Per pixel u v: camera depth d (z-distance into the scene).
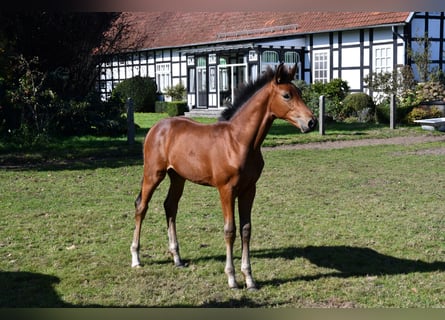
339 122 23.86
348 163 13.61
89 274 5.88
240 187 5.26
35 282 5.64
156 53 36.72
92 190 10.53
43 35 18.64
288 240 7.11
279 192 10.18
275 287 5.49
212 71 30.66
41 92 17.34
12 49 17.80
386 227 7.67
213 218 8.29
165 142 5.78
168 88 34.50
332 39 26.94
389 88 23.94
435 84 22.98
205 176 5.43
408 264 6.16
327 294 5.29
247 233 5.42
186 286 5.53
